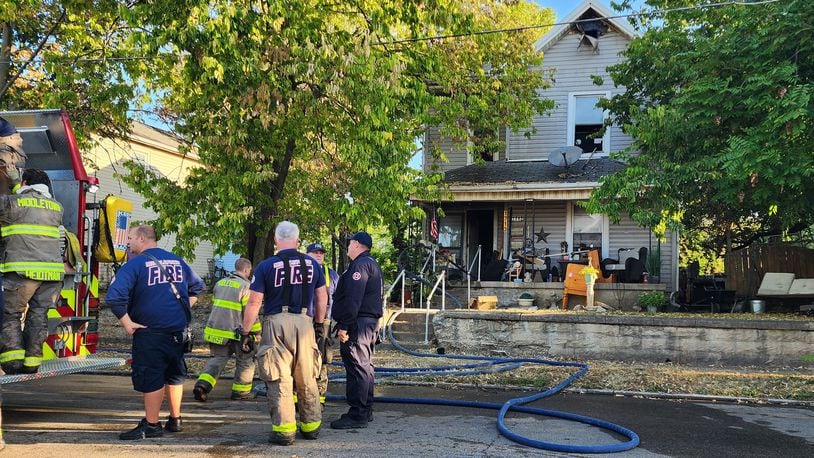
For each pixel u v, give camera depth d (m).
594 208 12.63
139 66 12.89
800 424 6.67
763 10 10.59
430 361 10.78
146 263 5.71
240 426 6.32
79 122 13.62
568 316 11.21
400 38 14.14
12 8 12.13
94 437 5.79
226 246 12.03
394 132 12.47
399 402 7.68
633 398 8.15
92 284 7.14
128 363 6.63
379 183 11.84
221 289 7.73
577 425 6.54
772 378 9.11
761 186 10.92
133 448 5.40
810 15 10.27
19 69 14.53
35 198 5.88
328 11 12.28
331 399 8.00
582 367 10.02
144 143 24.02
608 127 18.67
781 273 14.10
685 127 11.66
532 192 16.61
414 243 17.56
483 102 16.05
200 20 10.16
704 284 15.76
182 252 11.99
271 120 11.27
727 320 10.52
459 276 17.66
